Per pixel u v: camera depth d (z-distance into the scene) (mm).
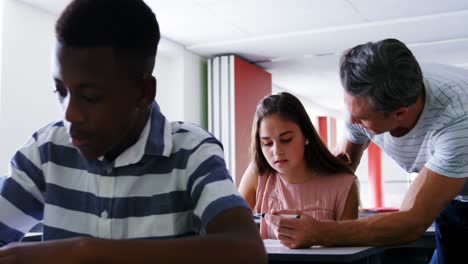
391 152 1673
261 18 4246
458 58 5703
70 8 583
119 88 585
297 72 6312
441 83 1438
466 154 1362
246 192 1921
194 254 525
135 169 712
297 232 1301
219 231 593
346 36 4781
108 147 620
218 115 5277
